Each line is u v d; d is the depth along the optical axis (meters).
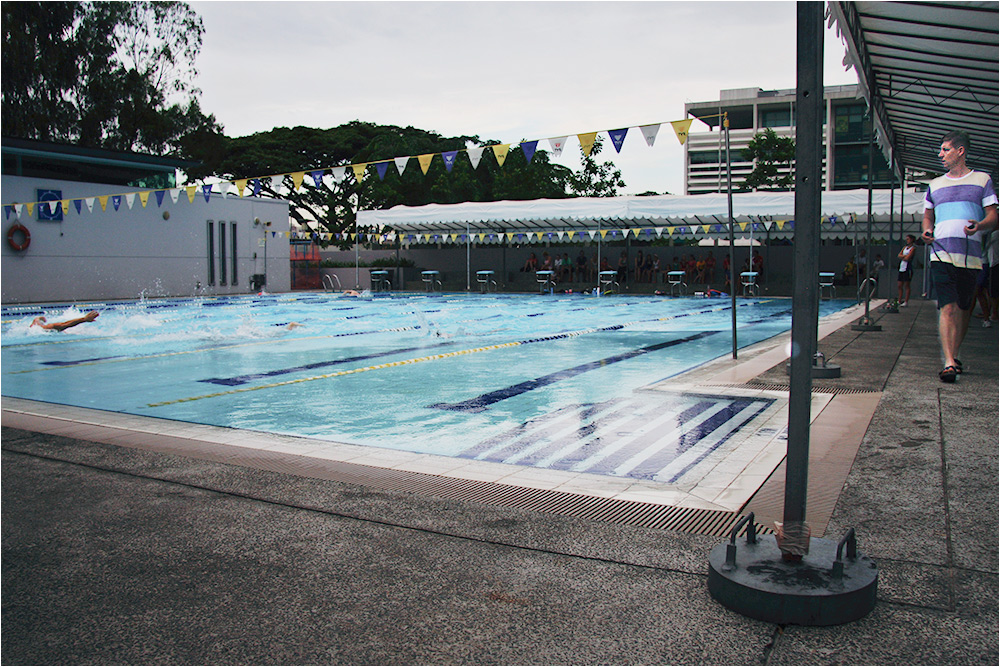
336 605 2.09
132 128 37.75
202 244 25.78
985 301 9.00
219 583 2.26
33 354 9.12
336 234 39.62
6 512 2.95
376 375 7.26
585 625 1.94
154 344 10.28
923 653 1.75
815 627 1.88
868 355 6.92
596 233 27.25
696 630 1.89
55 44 34.44
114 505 3.04
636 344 10.14
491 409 5.46
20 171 21.53
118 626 1.99
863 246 24.45
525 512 2.90
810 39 1.90
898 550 2.34
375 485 3.33
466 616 2.01
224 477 3.47
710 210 21.89
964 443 3.60
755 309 18.09
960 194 5.17
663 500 3.06
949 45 6.76
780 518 2.71
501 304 20.61
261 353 9.17
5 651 1.86
